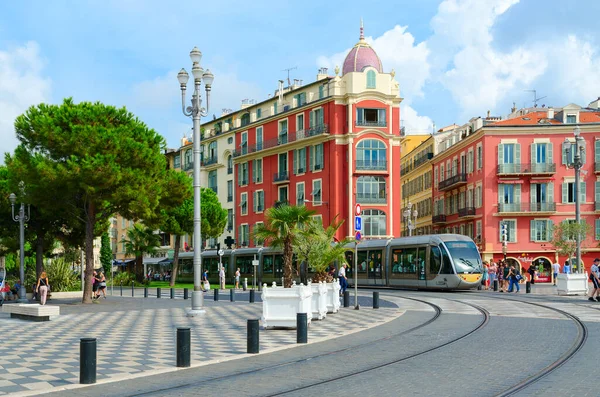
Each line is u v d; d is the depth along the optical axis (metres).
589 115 59.88
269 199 68.06
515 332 16.00
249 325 13.49
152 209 31.95
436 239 38.31
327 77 63.66
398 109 60.25
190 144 86.06
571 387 9.27
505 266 40.59
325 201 60.44
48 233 39.28
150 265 85.62
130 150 30.08
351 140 58.78
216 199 62.16
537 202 57.88
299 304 17.47
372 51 62.28
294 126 64.81
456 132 68.88
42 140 29.72
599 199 56.72
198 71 23.02
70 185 29.19
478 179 60.56
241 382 10.27
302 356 12.87
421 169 81.75
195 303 23.09
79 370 11.36
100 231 37.75
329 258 25.59
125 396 9.35
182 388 9.88
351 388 9.59
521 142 58.34
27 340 16.64
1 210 37.66
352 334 16.52
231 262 58.62
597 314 20.59
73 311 26.53
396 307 25.41
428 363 11.65
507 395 8.81
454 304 26.03
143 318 22.64
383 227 58.84
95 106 30.95
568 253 40.66
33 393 9.61
